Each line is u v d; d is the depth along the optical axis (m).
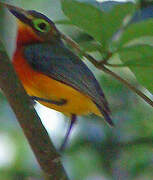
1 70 7.03
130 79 13.98
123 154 14.02
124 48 6.73
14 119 15.56
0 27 12.95
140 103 14.37
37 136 7.29
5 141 15.43
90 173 14.30
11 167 15.02
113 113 14.30
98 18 6.73
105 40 6.82
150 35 6.73
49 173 7.39
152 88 6.89
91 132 14.32
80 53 7.06
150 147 13.92
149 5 10.69
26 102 7.17
